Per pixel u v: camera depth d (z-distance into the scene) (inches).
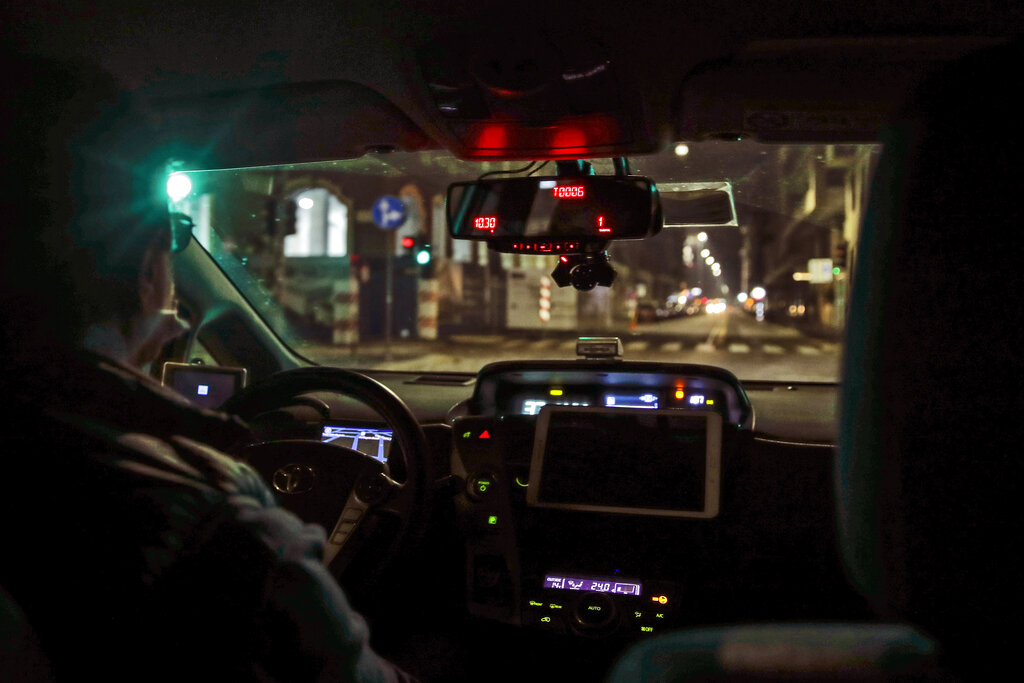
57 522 36.2
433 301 733.9
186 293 125.9
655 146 80.0
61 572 36.1
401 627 112.1
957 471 41.9
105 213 38.4
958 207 43.4
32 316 36.3
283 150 95.2
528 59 64.6
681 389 110.0
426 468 79.3
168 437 38.6
